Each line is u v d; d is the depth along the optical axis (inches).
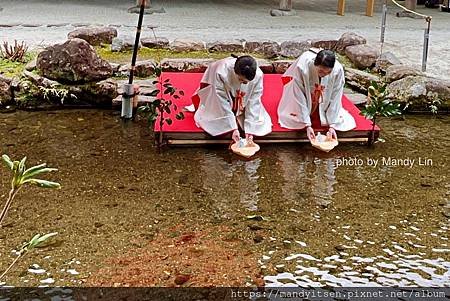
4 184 132.2
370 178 141.7
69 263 104.1
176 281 100.0
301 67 154.0
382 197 132.3
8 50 213.3
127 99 173.0
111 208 123.6
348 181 139.9
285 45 235.9
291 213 124.0
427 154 156.9
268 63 211.9
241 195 131.3
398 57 242.1
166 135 154.1
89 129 168.4
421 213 125.5
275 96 180.4
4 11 316.8
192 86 186.9
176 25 296.8
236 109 156.5
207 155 151.7
